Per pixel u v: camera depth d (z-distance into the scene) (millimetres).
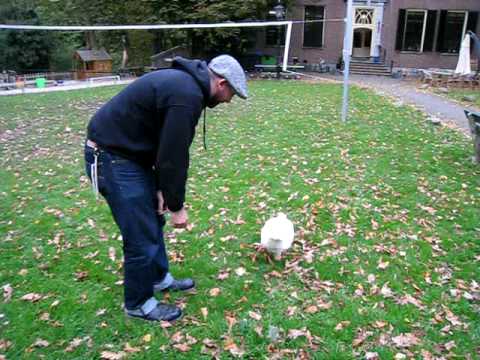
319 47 23484
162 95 2117
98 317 2688
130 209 2301
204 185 5055
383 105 11281
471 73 16812
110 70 20797
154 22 20172
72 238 3770
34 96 13164
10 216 4270
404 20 22438
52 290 2982
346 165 5824
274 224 3230
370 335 2541
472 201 4633
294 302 2848
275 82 17547
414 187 5004
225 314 2719
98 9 22328
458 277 3176
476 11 21922
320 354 2395
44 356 2375
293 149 6629
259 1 19516
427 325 2633
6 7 21062
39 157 6406
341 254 3463
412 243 3666
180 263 3320
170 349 2432
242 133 7809
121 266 3291
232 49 22375
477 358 2371
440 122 8859
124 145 2238
